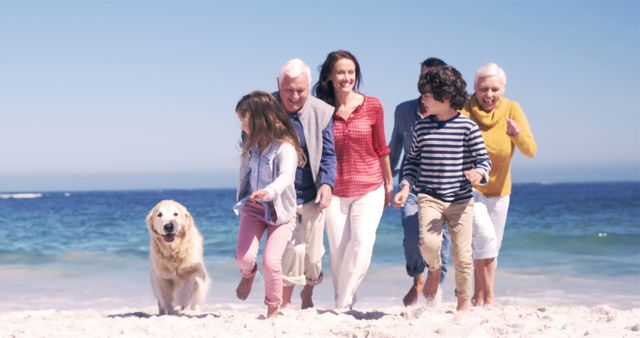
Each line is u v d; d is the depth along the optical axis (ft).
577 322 14.66
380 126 18.11
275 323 14.84
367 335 13.41
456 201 15.43
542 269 36.11
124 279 34.53
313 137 16.75
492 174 18.06
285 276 17.35
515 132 16.69
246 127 15.06
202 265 18.76
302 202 17.03
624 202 145.48
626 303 24.82
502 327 13.62
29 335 13.96
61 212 130.52
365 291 29.09
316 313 16.79
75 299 27.58
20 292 29.78
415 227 18.71
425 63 18.81
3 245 57.41
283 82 16.42
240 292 15.87
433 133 15.47
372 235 17.93
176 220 17.71
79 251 49.19
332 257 18.52
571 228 66.85
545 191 306.96
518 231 62.13
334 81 17.65
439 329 13.53
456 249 15.52
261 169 15.16
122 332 14.23
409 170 15.87
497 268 36.68
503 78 17.57
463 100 15.26
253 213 15.42
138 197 313.73
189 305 18.86
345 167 17.90
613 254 43.80
